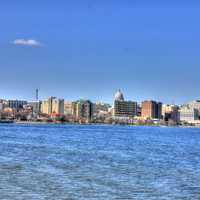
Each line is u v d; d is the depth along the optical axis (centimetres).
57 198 5406
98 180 6950
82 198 5459
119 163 9831
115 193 5844
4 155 11331
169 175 7788
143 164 9769
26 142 18000
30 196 5469
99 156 11688
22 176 7175
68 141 19662
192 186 6531
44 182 6581
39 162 9619
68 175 7462
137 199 5519
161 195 5806
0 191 5747
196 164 9975
